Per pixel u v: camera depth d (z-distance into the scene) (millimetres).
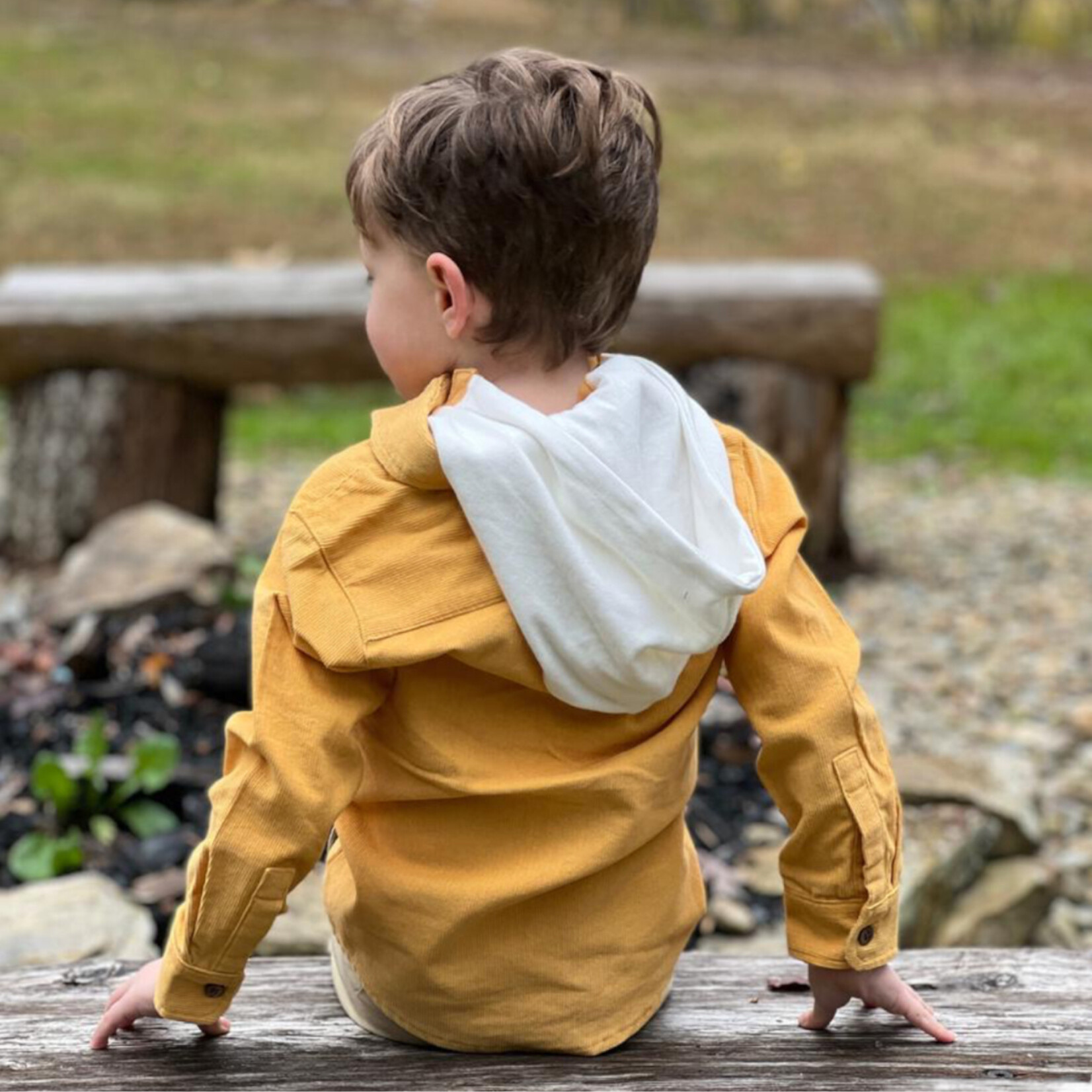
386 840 1640
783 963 2002
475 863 1606
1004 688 5285
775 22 21891
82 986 1948
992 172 15688
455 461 1467
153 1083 1694
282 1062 1729
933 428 9289
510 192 1464
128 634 4375
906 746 4570
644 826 1619
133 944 2867
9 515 6133
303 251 12133
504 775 1569
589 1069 1689
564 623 1489
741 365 6270
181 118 15625
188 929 1572
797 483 6340
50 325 5832
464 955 1638
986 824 3752
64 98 15891
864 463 8695
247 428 8977
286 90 17047
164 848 3393
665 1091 1650
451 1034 1695
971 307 11688
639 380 1548
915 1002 1731
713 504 1539
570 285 1515
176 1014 1629
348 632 1493
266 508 7137
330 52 18891
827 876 1646
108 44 18312
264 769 1514
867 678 5141
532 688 1555
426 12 21438
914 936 3373
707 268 6449
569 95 1490
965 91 19000
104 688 4070
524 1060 1698
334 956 1873
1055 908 3951
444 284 1514
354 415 9430
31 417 6008
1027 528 7395
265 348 5883
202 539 4891
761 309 6070
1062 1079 1687
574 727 1589
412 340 1563
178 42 18766
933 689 5199
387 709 1593
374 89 17281
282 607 1522
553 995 1657
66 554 6059
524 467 1459
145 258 11742
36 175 13438
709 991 1915
